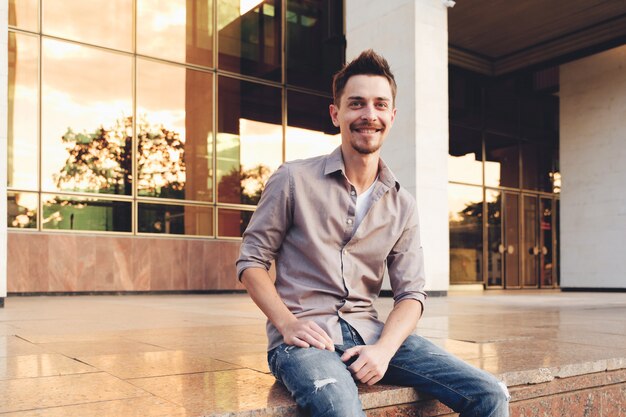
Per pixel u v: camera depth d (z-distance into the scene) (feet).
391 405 8.52
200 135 52.16
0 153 30.04
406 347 8.77
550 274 77.10
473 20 58.08
